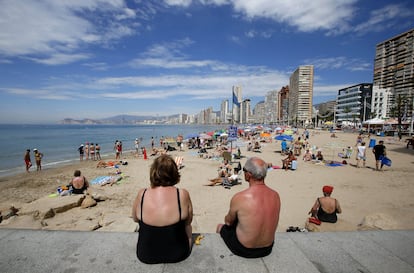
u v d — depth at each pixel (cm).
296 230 539
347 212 761
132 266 210
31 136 6053
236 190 1080
